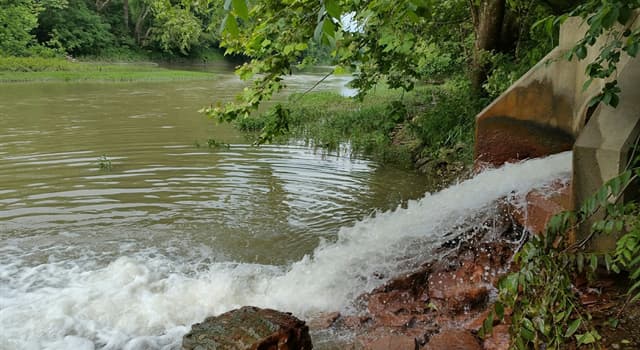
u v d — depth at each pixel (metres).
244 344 3.22
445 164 9.30
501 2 9.12
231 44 7.02
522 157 5.61
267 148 11.23
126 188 7.99
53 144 11.23
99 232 6.25
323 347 3.74
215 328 3.41
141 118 15.38
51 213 6.87
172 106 18.61
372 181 8.70
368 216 6.91
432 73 14.45
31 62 36.59
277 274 5.11
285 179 8.70
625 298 3.33
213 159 10.02
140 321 4.21
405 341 3.61
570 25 5.12
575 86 5.12
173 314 4.32
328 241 6.02
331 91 25.03
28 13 42.53
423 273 4.41
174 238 6.10
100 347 3.88
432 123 10.48
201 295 4.63
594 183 3.47
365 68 8.76
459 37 11.27
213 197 7.62
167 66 50.06
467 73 11.02
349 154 10.74
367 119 13.42
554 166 4.83
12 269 5.23
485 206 4.81
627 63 3.80
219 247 5.86
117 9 53.88
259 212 7.01
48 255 5.60
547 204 4.13
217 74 40.50
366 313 4.16
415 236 4.93
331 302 4.41
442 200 5.30
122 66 44.16
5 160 9.66
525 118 5.50
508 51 9.54
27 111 16.61
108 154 10.29
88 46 49.00
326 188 8.23
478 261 4.35
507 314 3.61
